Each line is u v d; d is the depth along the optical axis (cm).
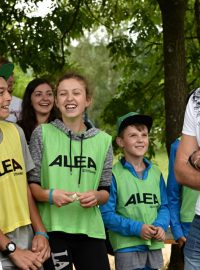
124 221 449
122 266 451
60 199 385
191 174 316
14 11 814
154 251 457
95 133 418
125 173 468
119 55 913
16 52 821
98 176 410
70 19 838
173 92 671
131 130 473
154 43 886
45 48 823
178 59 673
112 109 875
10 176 366
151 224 457
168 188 475
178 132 667
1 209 361
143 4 889
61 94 415
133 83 897
